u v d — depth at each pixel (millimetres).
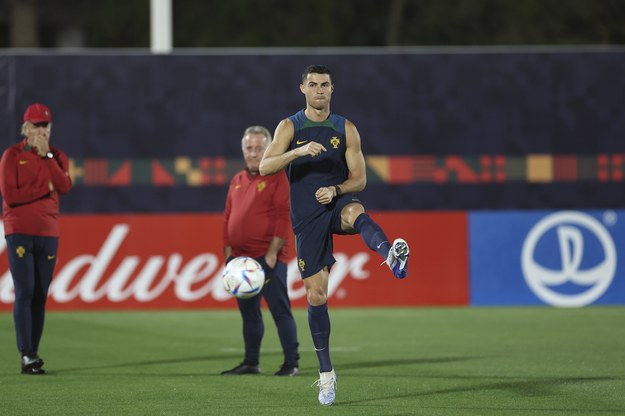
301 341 48531
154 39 62969
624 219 62188
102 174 61344
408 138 61469
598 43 123000
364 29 124875
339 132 30859
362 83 61188
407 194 61781
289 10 121750
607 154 61875
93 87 61094
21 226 37375
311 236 30609
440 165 61625
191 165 61438
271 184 37312
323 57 61094
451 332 51094
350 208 30297
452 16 122375
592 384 34500
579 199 62031
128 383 35125
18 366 39531
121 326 54219
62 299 61094
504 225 62188
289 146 30938
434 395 32312
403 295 62219
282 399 31750
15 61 60781
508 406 30328
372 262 62188
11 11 134125
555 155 61812
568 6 122875
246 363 37656
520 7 121875
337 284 62125
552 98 61688
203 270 61656
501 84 61562
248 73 61156
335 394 32625
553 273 62344
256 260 37375
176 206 61594
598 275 62250
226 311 61125
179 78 61250
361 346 46062
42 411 29938
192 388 33969
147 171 61438
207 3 121375
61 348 45625
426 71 61375
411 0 124312
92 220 61406
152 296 61438
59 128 61062
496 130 61656
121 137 61250
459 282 62312
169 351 44562
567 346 45531
